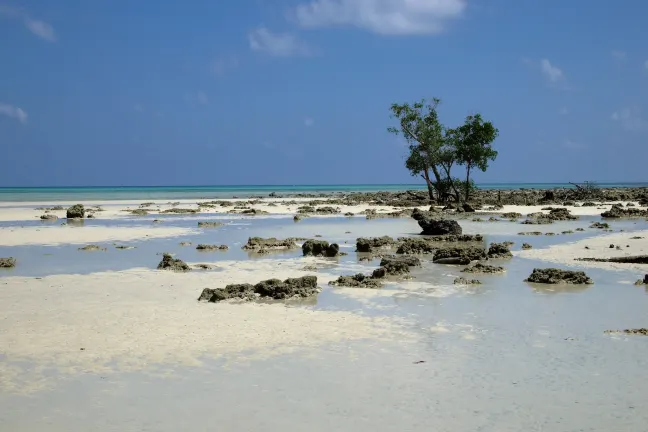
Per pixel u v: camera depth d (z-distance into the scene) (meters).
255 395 10.99
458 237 33.66
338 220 50.12
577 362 12.60
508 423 9.85
